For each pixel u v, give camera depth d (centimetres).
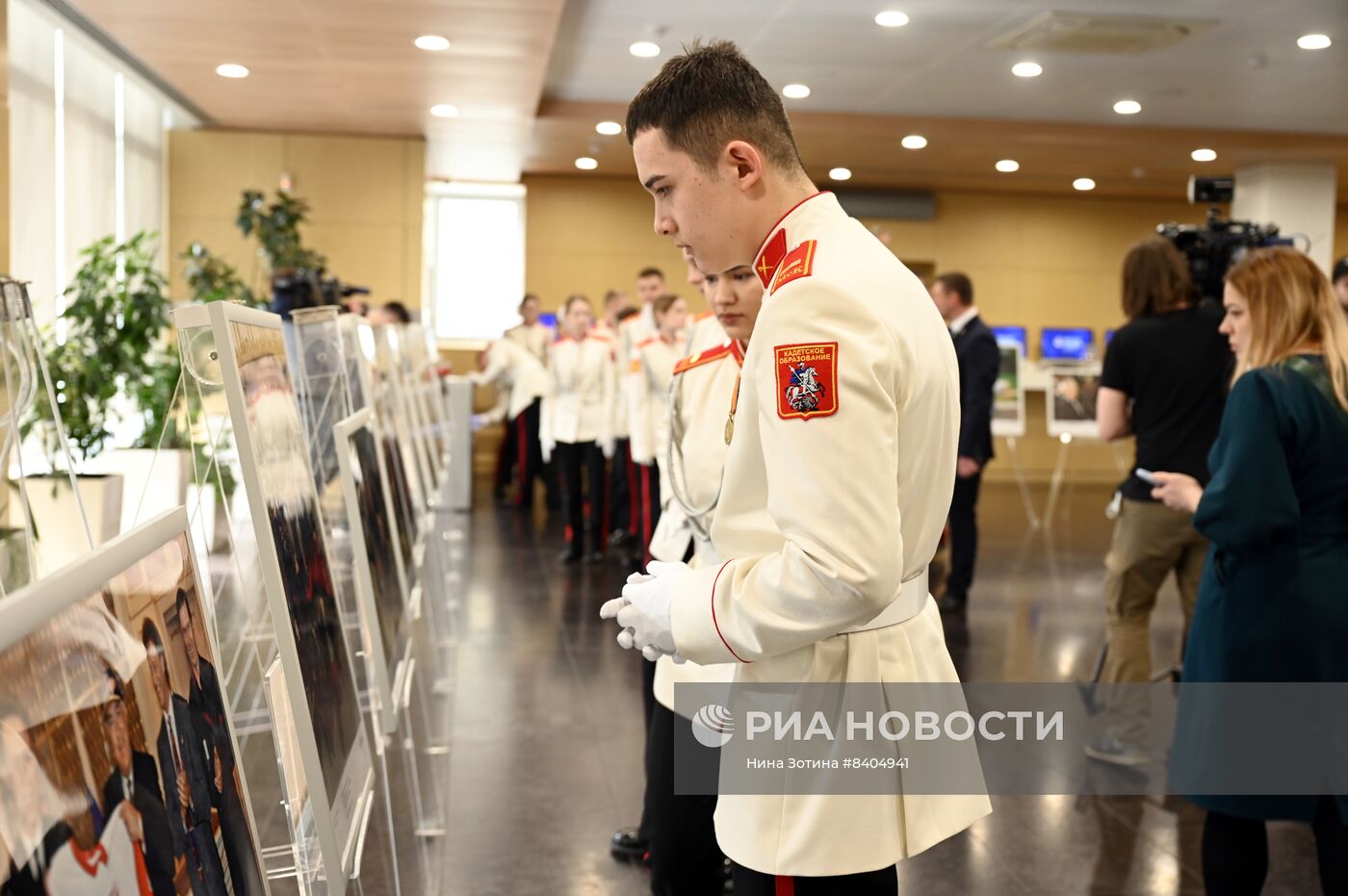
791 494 112
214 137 1027
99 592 75
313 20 681
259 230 914
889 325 119
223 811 94
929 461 125
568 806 343
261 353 150
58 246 745
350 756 159
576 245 1345
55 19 706
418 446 499
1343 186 1255
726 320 159
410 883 271
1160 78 860
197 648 97
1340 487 218
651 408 618
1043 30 735
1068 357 1380
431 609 479
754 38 773
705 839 212
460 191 1348
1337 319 223
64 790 64
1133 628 382
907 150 1101
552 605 607
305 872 133
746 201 131
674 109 129
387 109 945
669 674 211
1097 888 294
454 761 378
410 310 1062
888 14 712
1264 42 759
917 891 290
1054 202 1402
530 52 745
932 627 137
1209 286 415
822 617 112
